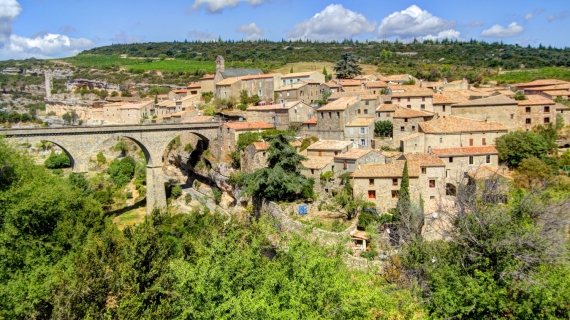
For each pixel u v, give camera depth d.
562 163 71.50
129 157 121.75
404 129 80.88
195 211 77.88
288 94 117.88
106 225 55.72
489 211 36.94
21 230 44.22
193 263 38.75
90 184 100.44
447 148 73.06
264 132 92.81
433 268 36.50
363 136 83.62
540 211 36.25
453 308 31.95
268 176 70.12
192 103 139.25
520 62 186.50
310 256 30.89
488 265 34.28
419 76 151.38
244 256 32.44
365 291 29.27
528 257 32.53
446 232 38.97
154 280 35.22
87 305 33.56
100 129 86.81
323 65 199.50
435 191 65.00
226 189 92.25
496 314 31.30
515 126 84.38
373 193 64.38
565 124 86.94
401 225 51.69
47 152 146.25
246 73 151.38
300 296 27.89
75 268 36.66
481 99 87.00
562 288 30.25
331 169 72.69
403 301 32.28
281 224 64.50
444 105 88.75
